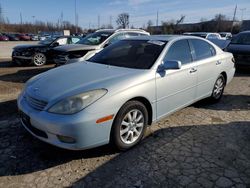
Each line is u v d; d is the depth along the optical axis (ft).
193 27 181.37
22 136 11.99
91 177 9.09
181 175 9.23
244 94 20.38
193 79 13.94
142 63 12.02
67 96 9.21
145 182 8.82
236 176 9.23
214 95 16.96
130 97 10.18
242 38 32.22
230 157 10.49
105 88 9.65
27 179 8.96
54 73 11.68
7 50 66.23
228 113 15.75
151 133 12.57
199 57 14.78
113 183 8.76
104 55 13.92
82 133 9.00
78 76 10.81
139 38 14.46
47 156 10.36
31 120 9.67
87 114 9.02
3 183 8.73
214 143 11.69
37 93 9.95
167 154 10.63
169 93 12.32
